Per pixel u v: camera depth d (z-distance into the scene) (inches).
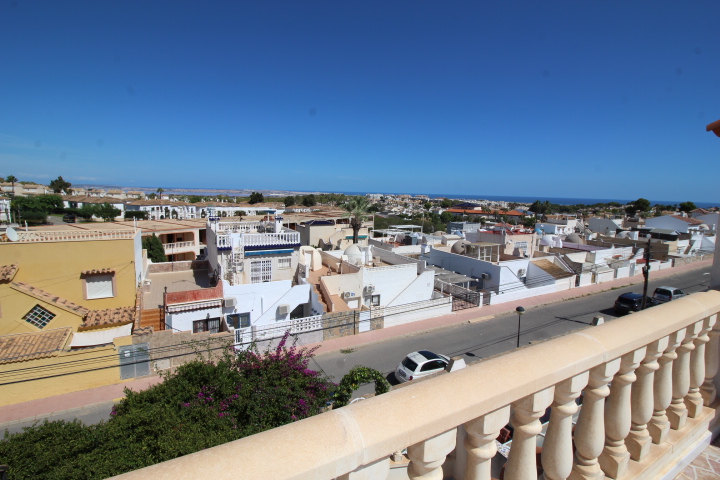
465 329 979.9
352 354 814.5
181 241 1550.2
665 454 127.2
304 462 56.0
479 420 79.0
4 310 658.8
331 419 62.8
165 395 409.4
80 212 2406.5
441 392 72.6
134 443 330.3
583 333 102.9
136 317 743.7
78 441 323.3
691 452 136.8
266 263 965.2
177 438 331.9
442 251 1437.0
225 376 430.9
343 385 473.4
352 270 1040.8
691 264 1850.4
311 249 1136.2
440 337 921.5
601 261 1572.3
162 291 907.4
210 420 372.2
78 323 701.9
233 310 833.5
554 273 1347.2
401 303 1061.1
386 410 66.4
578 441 110.3
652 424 130.3
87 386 649.0
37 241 725.3
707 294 143.9
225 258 939.3
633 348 106.7
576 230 2407.7
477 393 74.7
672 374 137.1
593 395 105.1
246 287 848.3
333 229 1724.9
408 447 73.0
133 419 347.6
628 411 113.9
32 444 316.5
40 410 585.3
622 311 1084.5
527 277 1370.6
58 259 740.7
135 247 815.7
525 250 1608.0
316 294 929.5
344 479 64.6
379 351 831.1
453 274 1273.4
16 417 567.5
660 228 2165.4
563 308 1171.9
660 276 1611.7
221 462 53.1
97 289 779.4
